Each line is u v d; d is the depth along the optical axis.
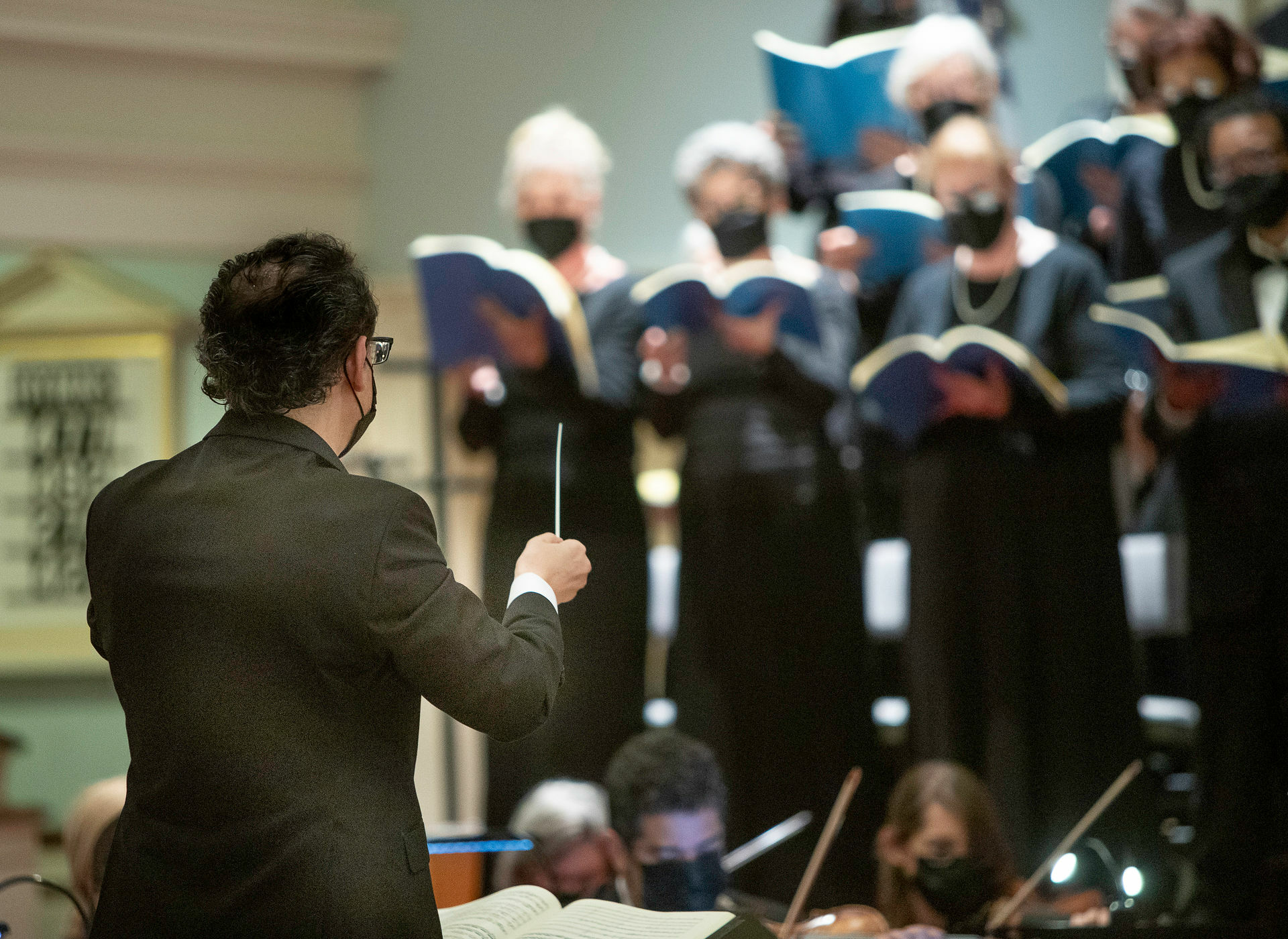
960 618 8.83
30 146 11.58
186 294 11.88
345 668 3.04
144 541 3.13
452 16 12.06
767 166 9.77
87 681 11.48
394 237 11.97
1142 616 9.35
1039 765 8.68
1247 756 8.31
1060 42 11.53
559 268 9.94
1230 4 10.63
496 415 9.51
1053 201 10.32
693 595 9.45
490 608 6.43
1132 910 6.04
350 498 3.11
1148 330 8.80
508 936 3.78
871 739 9.28
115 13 11.56
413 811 3.12
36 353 11.68
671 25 11.97
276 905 2.91
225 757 2.98
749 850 8.57
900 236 9.72
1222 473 8.65
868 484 10.09
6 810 8.10
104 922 3.02
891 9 10.59
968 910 6.66
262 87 11.95
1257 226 9.03
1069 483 8.84
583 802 6.40
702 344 9.51
